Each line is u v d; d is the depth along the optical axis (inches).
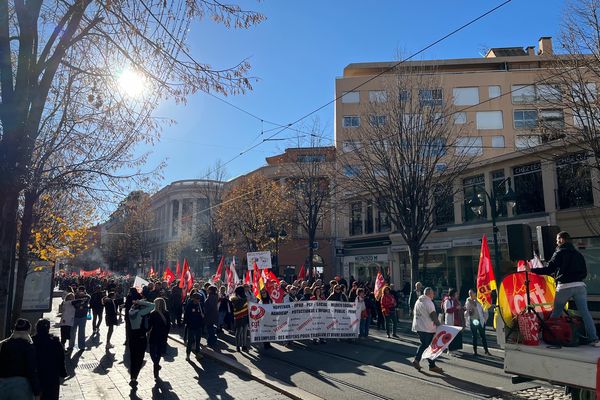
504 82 1494.8
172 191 2384.4
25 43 229.8
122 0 241.1
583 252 391.5
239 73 277.4
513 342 210.4
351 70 1695.4
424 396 287.3
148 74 269.3
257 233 1304.1
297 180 1154.7
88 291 1140.5
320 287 591.2
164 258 2443.4
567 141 592.1
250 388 322.0
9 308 445.7
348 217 1362.0
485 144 1464.1
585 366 177.8
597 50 518.3
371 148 770.8
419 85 746.2
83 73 290.2
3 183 219.1
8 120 221.8
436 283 1045.8
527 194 881.5
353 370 370.0
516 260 230.8
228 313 600.7
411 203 746.8
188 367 401.7
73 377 365.4
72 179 325.4
